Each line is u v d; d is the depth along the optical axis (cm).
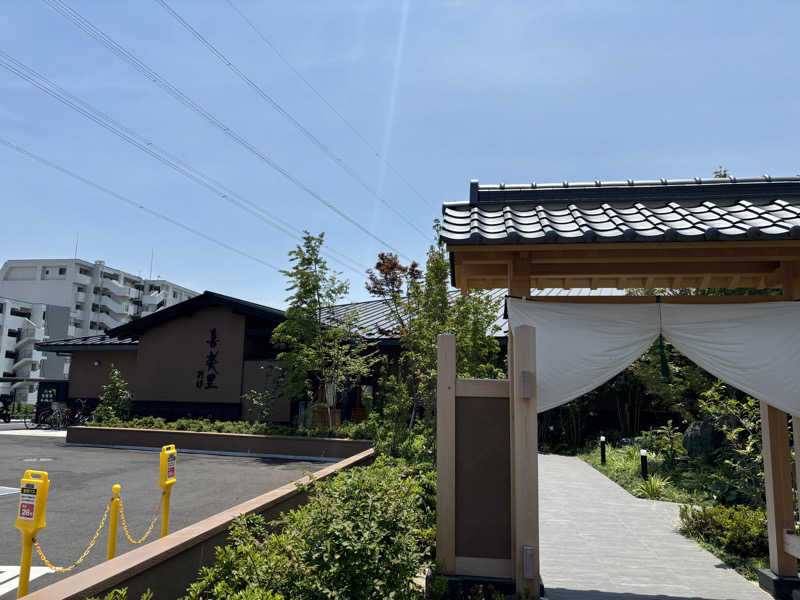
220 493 1018
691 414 1552
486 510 523
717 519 779
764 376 501
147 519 817
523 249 496
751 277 581
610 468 1438
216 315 2114
